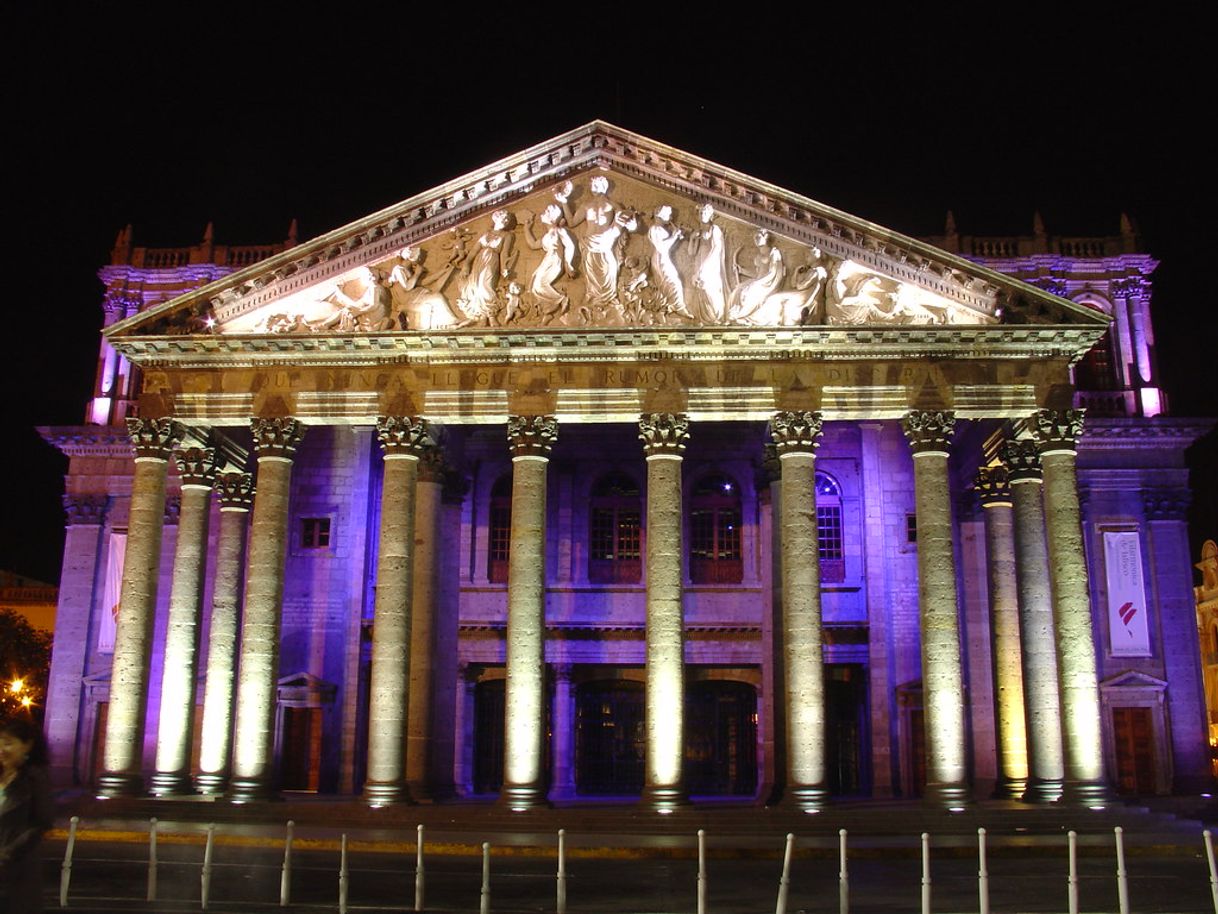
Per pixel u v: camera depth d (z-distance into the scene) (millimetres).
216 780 35312
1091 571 44719
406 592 35156
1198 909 19828
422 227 36969
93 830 29297
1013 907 20062
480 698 46312
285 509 36312
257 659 35062
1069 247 48938
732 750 45625
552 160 36969
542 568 34906
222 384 36906
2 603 73438
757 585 45844
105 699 45656
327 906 19172
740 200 36469
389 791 33656
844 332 35000
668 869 25062
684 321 35656
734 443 47250
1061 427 35125
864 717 44406
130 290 49594
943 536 34625
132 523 36281
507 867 25062
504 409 35938
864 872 24719
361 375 36562
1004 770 37625
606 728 46062
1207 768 43000
